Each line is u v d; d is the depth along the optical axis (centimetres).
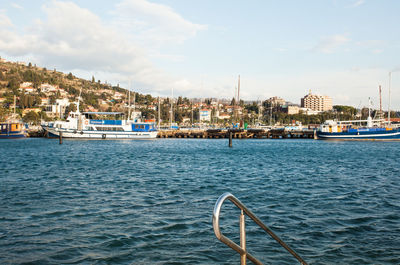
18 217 1575
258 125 17938
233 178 2894
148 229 1404
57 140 10075
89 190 2264
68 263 1070
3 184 2497
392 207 1802
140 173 3177
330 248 1202
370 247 1209
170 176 2986
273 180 2789
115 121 10262
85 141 9631
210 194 2158
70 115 10025
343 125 10988
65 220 1531
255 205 1856
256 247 1205
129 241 1264
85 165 3862
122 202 1900
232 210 1712
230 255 1139
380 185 2525
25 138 11569
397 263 1078
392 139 9794
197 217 1583
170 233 1355
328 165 3988
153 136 10744
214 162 4309
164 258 1112
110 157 4978
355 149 7056
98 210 1712
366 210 1736
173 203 1881
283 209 1761
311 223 1502
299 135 12462
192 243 1246
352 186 2480
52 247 1202
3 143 8806
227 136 12581
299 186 2486
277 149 7069
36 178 2811
